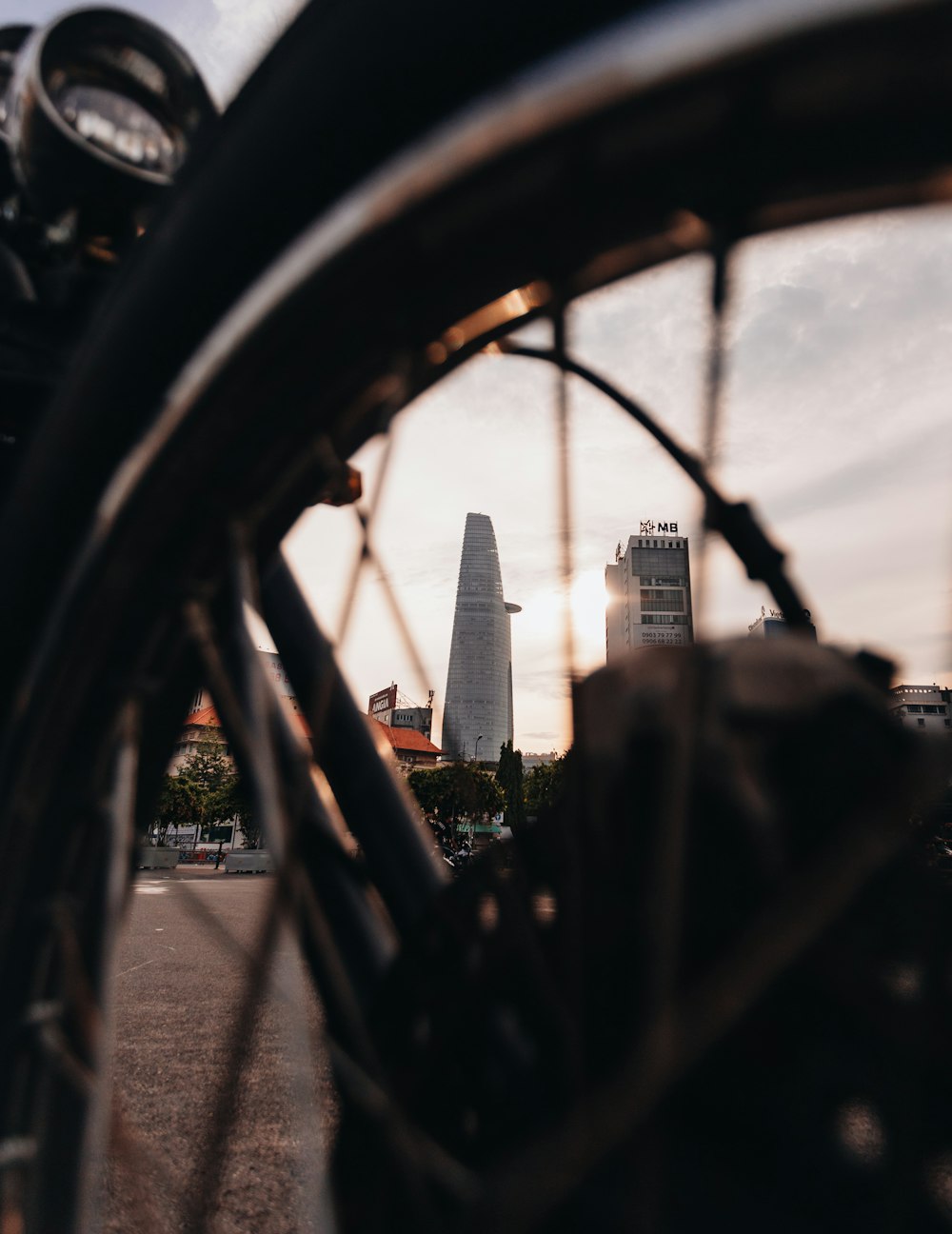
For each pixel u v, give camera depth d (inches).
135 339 18.7
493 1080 16.5
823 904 10.0
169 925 299.0
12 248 34.5
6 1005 19.1
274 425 17.5
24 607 21.3
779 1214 11.9
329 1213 18.1
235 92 17.9
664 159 12.0
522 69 13.9
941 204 11.1
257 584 26.0
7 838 19.5
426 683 20.7
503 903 16.3
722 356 11.2
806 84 10.4
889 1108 11.1
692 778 13.1
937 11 9.4
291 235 16.5
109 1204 52.1
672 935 10.8
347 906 28.3
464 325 19.1
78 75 29.5
